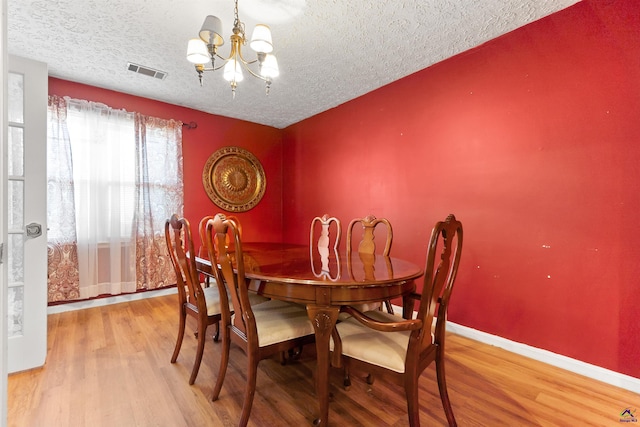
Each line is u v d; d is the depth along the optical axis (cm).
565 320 190
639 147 165
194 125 374
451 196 251
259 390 165
